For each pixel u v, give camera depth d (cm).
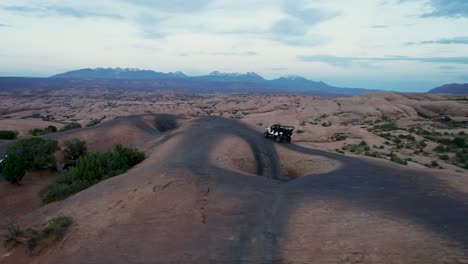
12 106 15562
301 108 9425
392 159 3050
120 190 1482
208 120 4909
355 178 1773
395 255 897
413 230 1027
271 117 7425
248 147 2984
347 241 994
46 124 7206
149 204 1348
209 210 1304
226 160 2425
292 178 2358
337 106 9062
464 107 8356
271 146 3148
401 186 1555
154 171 1723
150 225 1197
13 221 1495
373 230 1045
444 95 10844
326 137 4344
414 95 10362
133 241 1099
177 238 1104
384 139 4391
